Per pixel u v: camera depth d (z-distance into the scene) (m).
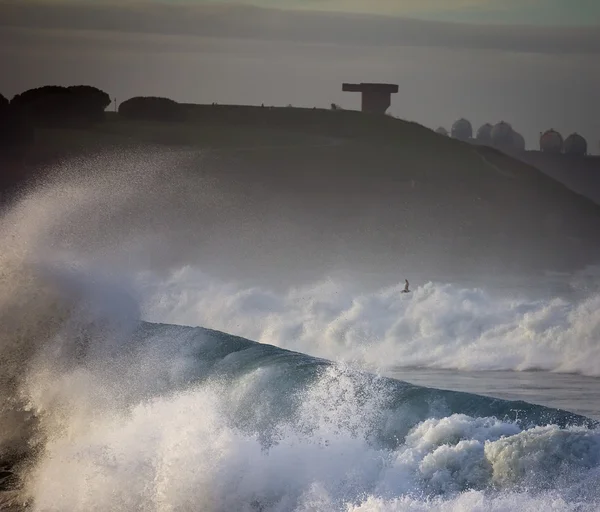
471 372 95.44
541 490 37.03
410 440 44.16
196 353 65.94
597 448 37.84
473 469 39.38
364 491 41.03
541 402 76.44
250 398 54.81
